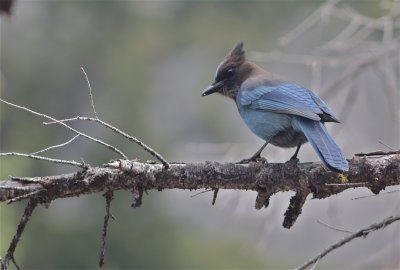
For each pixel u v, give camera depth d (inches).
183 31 904.9
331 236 681.0
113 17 848.9
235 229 713.0
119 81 809.5
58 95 782.5
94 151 708.7
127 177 281.3
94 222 689.6
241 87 383.6
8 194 275.6
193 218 751.1
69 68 803.4
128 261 682.8
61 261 677.9
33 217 680.4
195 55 901.8
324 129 329.7
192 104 851.4
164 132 762.2
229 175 289.3
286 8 828.0
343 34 469.7
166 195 719.7
